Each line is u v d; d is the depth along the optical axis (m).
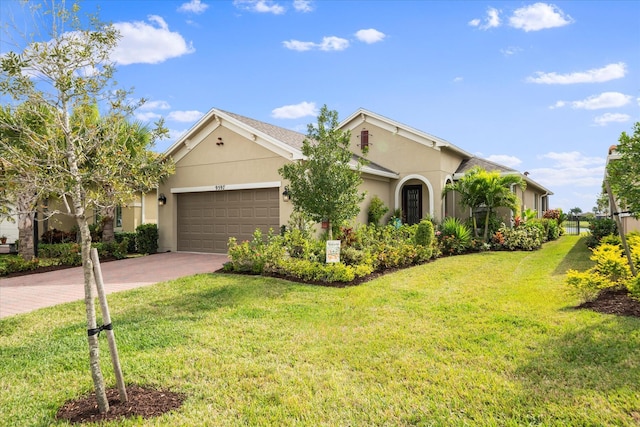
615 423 3.31
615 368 4.27
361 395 3.93
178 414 3.61
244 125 14.13
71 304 7.77
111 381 4.30
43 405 3.83
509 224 17.94
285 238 10.91
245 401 3.84
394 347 5.16
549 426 3.30
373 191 17.39
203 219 15.73
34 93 3.66
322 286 8.86
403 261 11.61
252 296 7.97
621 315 5.88
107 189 4.11
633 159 6.18
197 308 7.21
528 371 4.34
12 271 11.85
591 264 11.20
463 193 16.61
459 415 3.54
